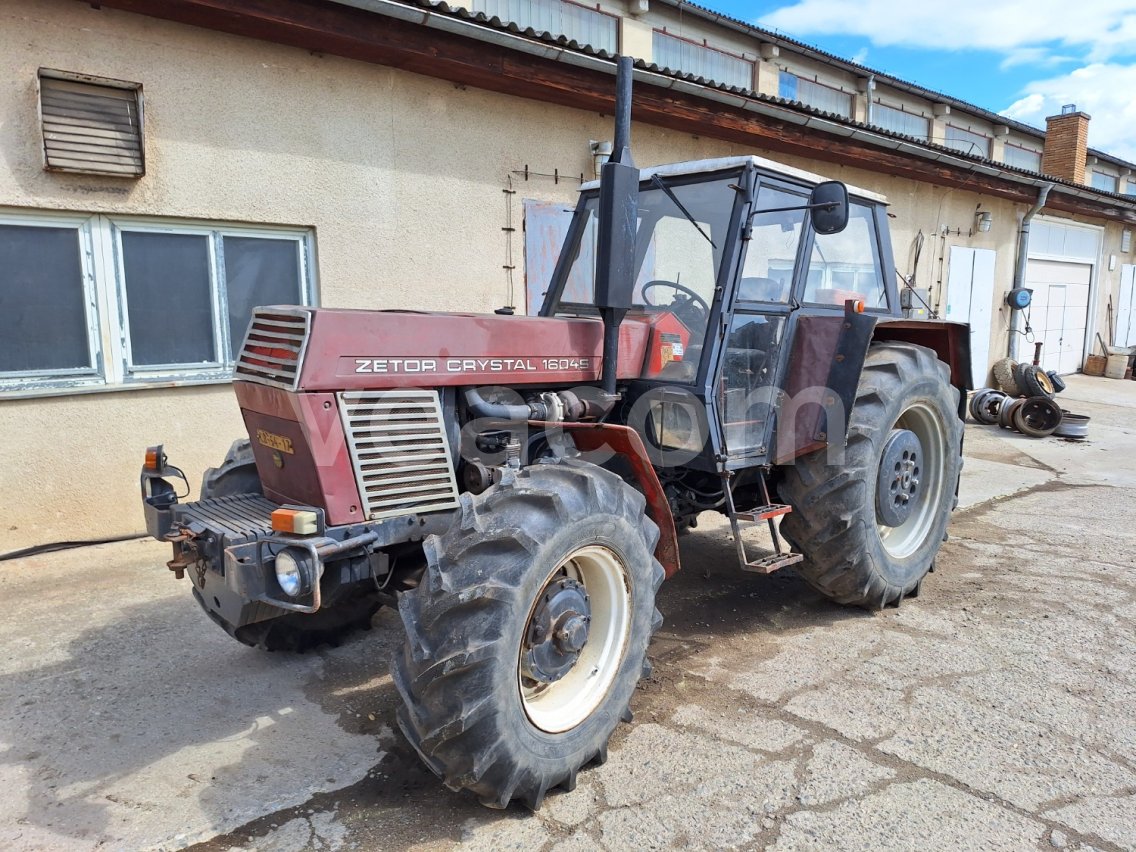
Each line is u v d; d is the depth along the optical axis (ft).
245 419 8.99
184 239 15.62
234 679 10.15
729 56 38.58
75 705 9.44
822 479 11.18
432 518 8.55
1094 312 47.80
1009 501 19.04
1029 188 37.81
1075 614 11.98
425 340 8.49
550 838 7.06
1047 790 7.61
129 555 14.57
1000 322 39.75
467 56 17.51
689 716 9.10
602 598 8.43
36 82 13.56
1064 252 43.93
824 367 11.07
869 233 13.28
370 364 8.10
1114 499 19.17
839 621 11.91
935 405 12.75
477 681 6.77
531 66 18.61
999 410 29.12
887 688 9.69
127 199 14.69
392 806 7.56
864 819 7.21
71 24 13.85
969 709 9.14
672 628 11.72
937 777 7.83
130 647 10.99
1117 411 34.22
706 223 10.56
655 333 10.52
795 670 10.23
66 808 7.49
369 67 17.39
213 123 15.51
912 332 14.03
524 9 30.63
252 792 7.76
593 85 19.84
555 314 11.93
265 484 9.07
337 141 17.15
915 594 12.84
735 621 11.98
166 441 15.65
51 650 10.86
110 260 14.76
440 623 6.95
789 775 7.91
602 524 7.87
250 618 8.55
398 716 7.23
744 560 10.49
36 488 14.39
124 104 14.55
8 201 13.56
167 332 15.61
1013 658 10.48
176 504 8.96
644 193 11.34
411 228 18.54
